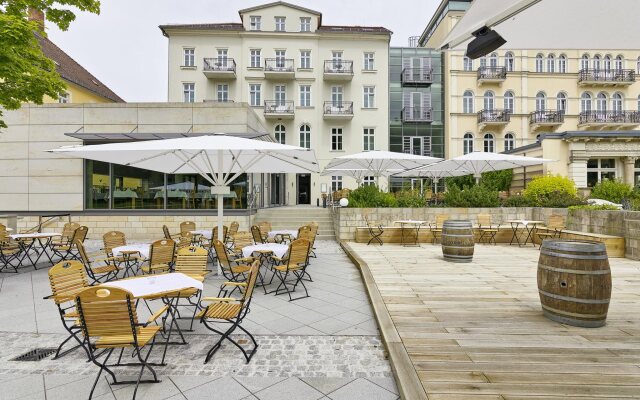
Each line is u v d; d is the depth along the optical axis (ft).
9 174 42.78
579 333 12.50
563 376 9.52
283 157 25.23
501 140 89.92
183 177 42.63
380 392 9.58
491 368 9.98
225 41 84.89
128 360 11.39
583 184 58.44
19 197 42.75
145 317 15.26
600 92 90.53
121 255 22.76
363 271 22.47
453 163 41.47
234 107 42.60
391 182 90.63
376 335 13.50
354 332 13.80
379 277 21.40
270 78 85.46
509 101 90.84
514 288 18.83
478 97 90.89
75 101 74.95
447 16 88.58
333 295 18.97
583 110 90.68
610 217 28.71
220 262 20.83
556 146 59.77
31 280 22.18
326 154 86.63
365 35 86.17
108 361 11.33
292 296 18.76
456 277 21.40
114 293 9.19
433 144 92.68
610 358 10.55
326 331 13.91
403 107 92.43
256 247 21.30
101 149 18.33
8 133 42.70
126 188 42.86
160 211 42.22
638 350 11.09
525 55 90.27
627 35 12.00
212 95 84.53
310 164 26.50
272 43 85.66
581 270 13.00
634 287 18.51
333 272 24.49
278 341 12.92
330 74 84.07
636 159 59.41
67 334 13.60
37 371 10.71
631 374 9.60
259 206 51.34
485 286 19.24
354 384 9.98
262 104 85.56
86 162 42.60
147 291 11.25
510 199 42.01
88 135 39.99
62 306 16.83
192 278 13.14
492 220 38.68
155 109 42.70
